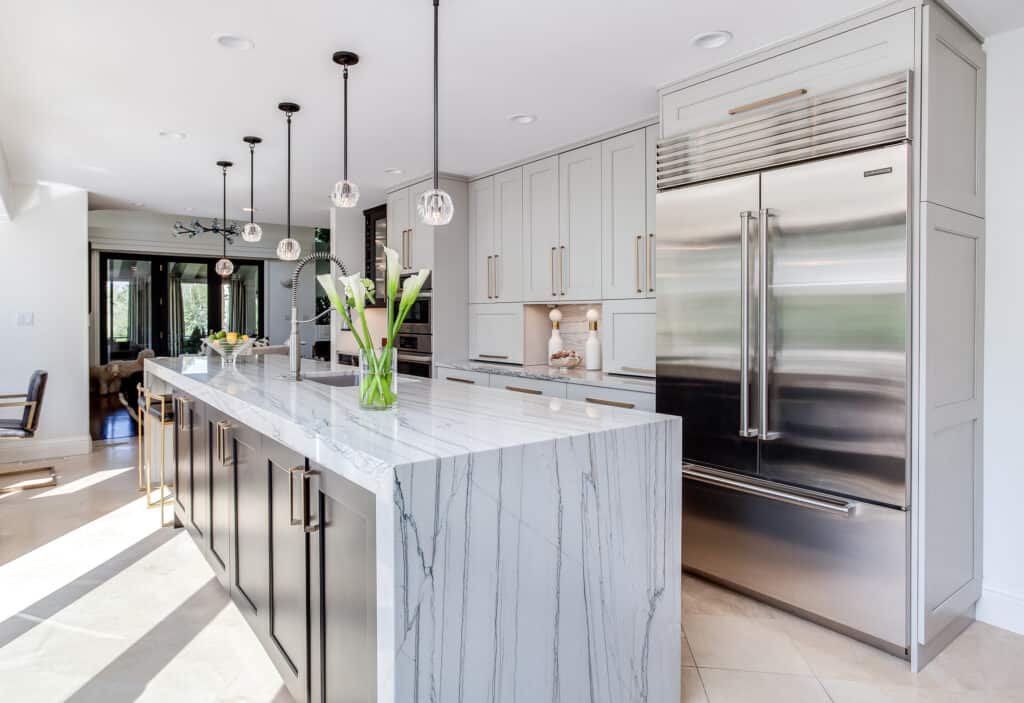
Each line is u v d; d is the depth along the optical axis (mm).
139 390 4387
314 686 1667
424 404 2096
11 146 4062
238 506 2312
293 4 2248
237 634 2389
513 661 1398
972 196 2387
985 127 2473
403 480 1209
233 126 3637
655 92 3113
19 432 4289
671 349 2922
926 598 2172
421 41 2543
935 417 2193
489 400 2217
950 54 2248
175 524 3557
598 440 1574
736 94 2695
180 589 2777
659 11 2301
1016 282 2422
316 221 7328
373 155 4289
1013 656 2277
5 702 1963
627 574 1656
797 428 2441
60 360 5422
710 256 2750
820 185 2352
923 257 2125
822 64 2398
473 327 4949
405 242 5145
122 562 3070
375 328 6051
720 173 2713
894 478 2182
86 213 5484
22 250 5258
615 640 1629
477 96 3166
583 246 3965
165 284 8859
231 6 2264
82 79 2932
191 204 6137
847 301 2279
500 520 1367
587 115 3461
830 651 2305
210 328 9172
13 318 5242
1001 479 2486
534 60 2732
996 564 2512
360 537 1372
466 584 1311
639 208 3598
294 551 1772
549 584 1467
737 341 2648
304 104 3264
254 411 2014
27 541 3352
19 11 2283
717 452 2742
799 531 2477
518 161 4422
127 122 3557
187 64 2766
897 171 2141
